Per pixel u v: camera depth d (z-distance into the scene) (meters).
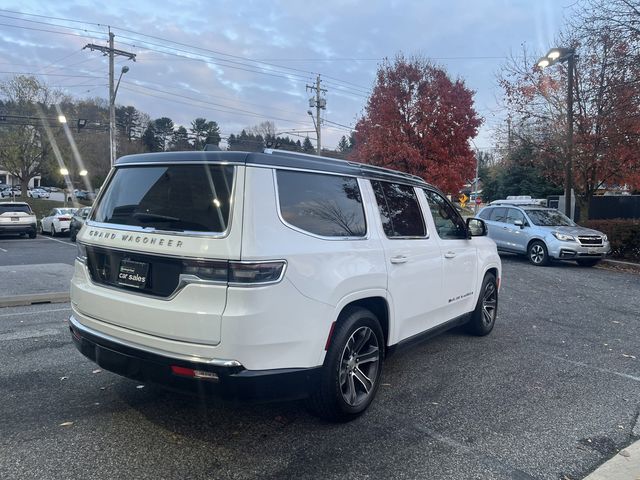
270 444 3.35
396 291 4.13
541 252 13.48
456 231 5.50
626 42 13.08
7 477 2.88
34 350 5.26
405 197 4.63
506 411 4.00
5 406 3.85
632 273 12.30
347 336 3.55
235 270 2.89
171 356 3.01
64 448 3.22
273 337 3.01
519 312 7.71
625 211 19.25
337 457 3.21
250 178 3.07
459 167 20.52
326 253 3.39
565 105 16.70
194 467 3.04
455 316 5.40
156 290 3.14
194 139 70.38
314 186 3.54
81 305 3.62
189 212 3.15
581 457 3.31
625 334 6.49
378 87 21.69
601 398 4.31
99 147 51.25
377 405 4.05
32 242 20.91
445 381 4.64
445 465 3.15
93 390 4.19
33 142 41.97
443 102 20.56
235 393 2.94
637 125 14.17
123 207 3.56
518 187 46.81
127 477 2.91
